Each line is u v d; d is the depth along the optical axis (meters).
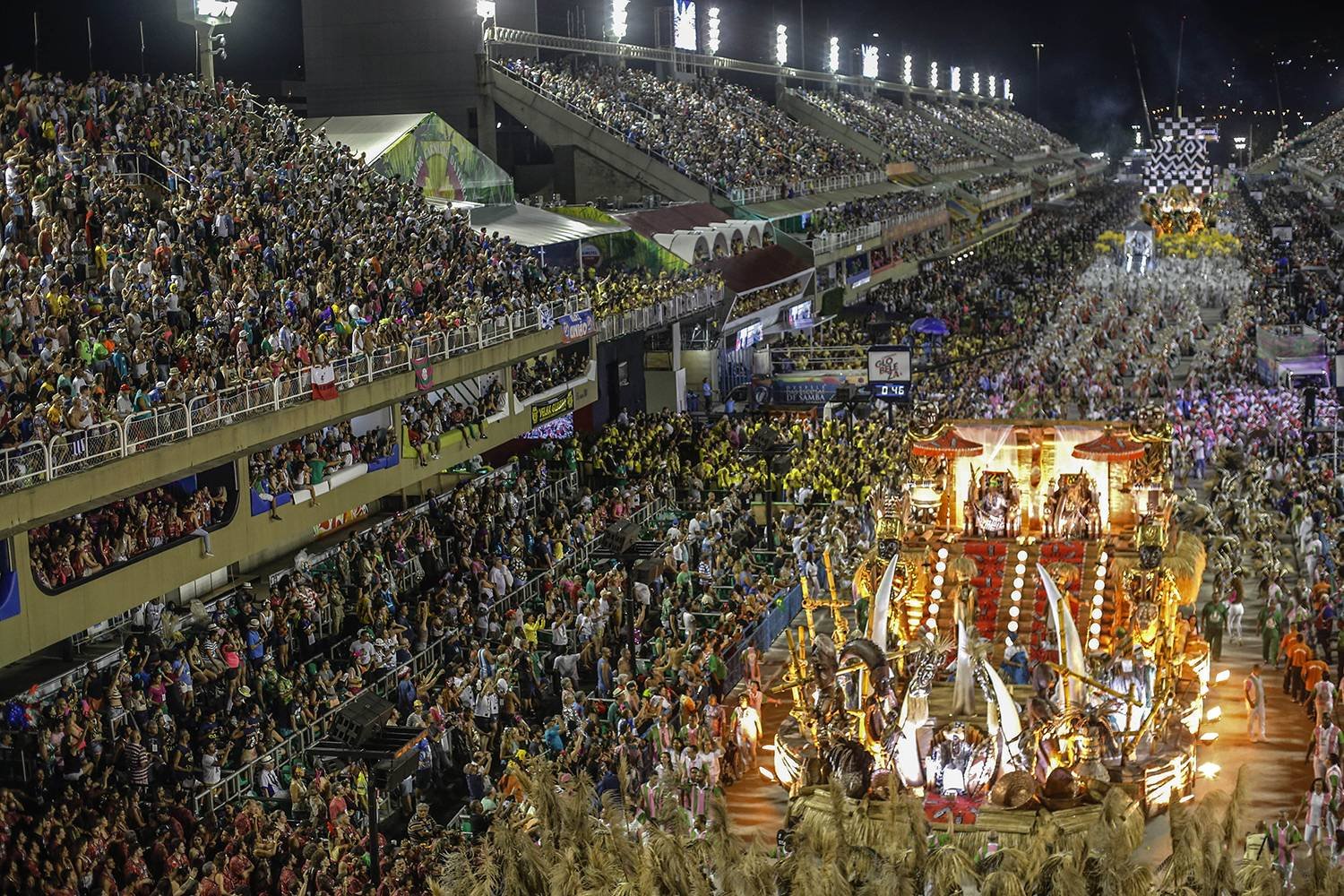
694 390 66.19
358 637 34.59
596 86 84.25
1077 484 40.84
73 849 24.56
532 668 35.53
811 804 29.34
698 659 36.34
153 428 29.97
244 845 25.53
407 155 54.81
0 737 27.42
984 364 75.19
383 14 76.25
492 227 57.16
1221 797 22.80
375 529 41.22
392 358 39.34
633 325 57.72
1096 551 40.03
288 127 49.09
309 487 36.19
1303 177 157.38
